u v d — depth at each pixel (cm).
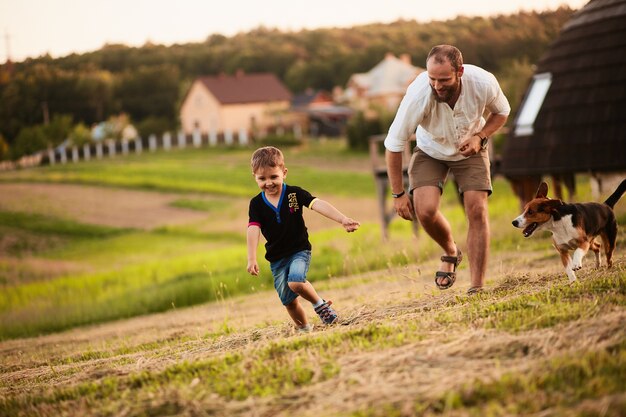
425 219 638
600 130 1631
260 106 8981
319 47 12569
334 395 381
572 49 1748
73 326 1517
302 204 603
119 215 4297
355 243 1809
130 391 452
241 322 905
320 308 617
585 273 666
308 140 8275
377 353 434
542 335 416
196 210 4353
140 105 8550
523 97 1823
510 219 1655
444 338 443
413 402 350
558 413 323
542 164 1716
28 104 5803
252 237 600
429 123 615
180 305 1547
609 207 671
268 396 398
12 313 1664
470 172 638
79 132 6681
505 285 661
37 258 3325
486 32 4972
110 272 2194
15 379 654
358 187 4766
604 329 407
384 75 9325
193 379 445
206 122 8944
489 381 359
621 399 322
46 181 5447
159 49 9462
